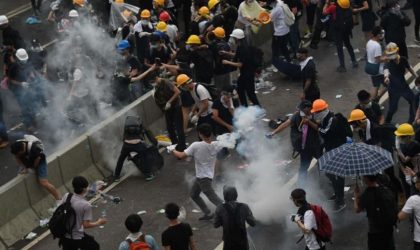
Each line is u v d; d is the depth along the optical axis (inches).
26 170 703.7
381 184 566.6
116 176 767.7
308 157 688.4
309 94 807.1
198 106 757.9
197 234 668.1
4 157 844.6
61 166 737.6
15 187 690.2
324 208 688.4
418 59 995.9
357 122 661.9
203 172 660.7
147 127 843.4
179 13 1133.7
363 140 670.5
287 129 830.5
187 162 791.7
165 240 527.8
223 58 853.8
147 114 842.8
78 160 757.3
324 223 553.3
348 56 1015.0
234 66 839.1
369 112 685.9
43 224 700.7
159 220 697.0
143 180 767.1
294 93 926.4
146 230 683.4
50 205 716.7
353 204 690.8
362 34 1075.3
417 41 1040.8
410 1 1133.7
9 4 1291.8
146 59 891.4
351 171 562.9
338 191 676.1
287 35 973.8
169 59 884.0
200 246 650.8
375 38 829.8
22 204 696.4
